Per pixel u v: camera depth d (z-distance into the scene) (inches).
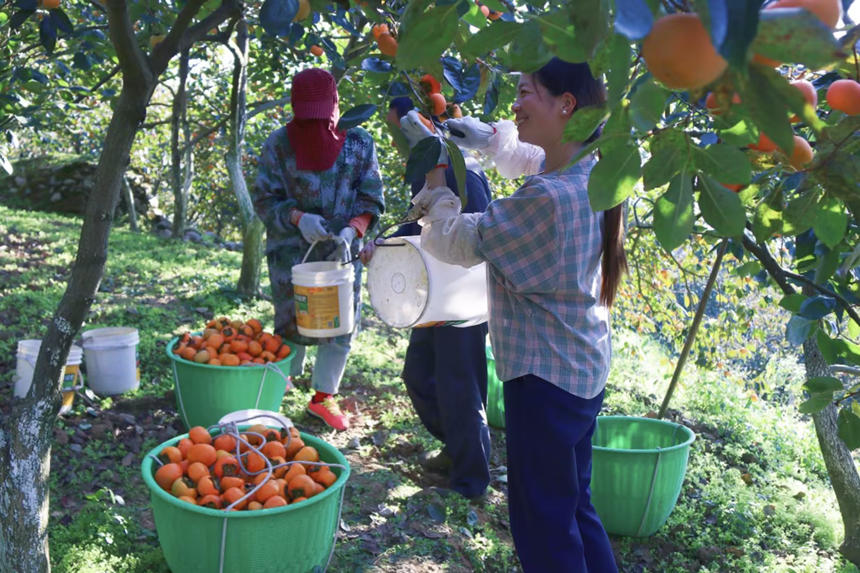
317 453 102.2
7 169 104.3
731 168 31.4
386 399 170.2
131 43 64.5
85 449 123.6
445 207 78.8
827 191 46.1
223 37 92.0
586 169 74.9
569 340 76.9
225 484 92.1
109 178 72.8
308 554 91.5
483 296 96.7
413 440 148.5
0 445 75.7
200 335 142.4
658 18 25.1
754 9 20.2
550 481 77.3
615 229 77.9
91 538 99.7
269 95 349.1
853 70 38.4
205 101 380.5
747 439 189.3
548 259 73.6
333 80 132.6
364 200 138.7
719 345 189.5
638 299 190.2
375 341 214.7
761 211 50.1
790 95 23.5
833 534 141.6
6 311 184.2
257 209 137.6
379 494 123.8
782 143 24.0
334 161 133.8
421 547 109.2
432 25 35.5
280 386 138.8
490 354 166.4
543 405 76.7
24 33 129.5
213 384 129.2
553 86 71.3
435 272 92.7
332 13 98.4
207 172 549.6
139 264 257.9
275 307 142.2
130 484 117.9
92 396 137.2
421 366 134.3
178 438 101.4
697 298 183.5
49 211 402.9
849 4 36.6
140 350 169.8
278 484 91.9
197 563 86.9
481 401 124.9
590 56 26.2
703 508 145.4
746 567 126.1
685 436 132.6
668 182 33.3
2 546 75.1
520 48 34.7
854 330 78.5
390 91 63.0
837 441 134.9
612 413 187.0
